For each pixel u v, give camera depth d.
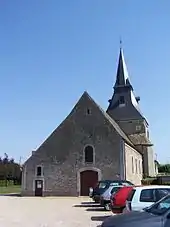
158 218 7.12
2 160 84.00
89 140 36.75
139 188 12.45
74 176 36.34
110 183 24.09
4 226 14.49
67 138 37.47
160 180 41.84
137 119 50.16
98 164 35.91
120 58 54.19
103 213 19.31
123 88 52.50
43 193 36.75
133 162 40.03
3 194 41.31
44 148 37.81
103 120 36.91
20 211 21.03
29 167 37.75
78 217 17.50
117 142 35.88
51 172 37.03
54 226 14.35
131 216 7.69
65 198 33.16
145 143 47.88
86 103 37.97
